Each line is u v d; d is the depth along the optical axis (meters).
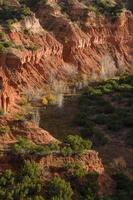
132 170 55.75
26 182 41.94
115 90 88.00
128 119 72.94
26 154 45.19
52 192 42.12
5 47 87.94
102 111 78.12
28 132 49.97
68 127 72.38
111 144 65.44
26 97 82.25
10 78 84.50
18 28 96.56
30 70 90.62
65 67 98.31
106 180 47.84
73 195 43.34
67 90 89.50
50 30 104.38
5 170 43.19
